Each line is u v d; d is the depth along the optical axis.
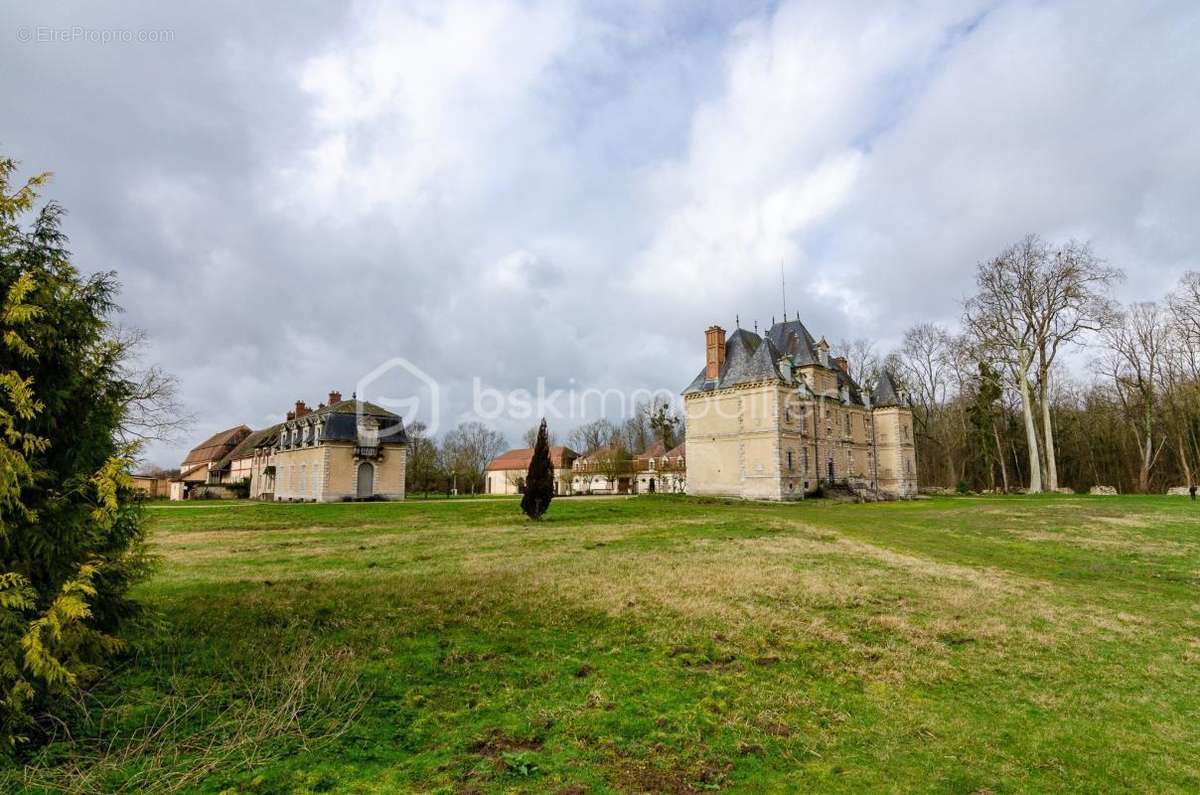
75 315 5.53
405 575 11.25
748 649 7.30
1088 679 6.73
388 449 47.66
